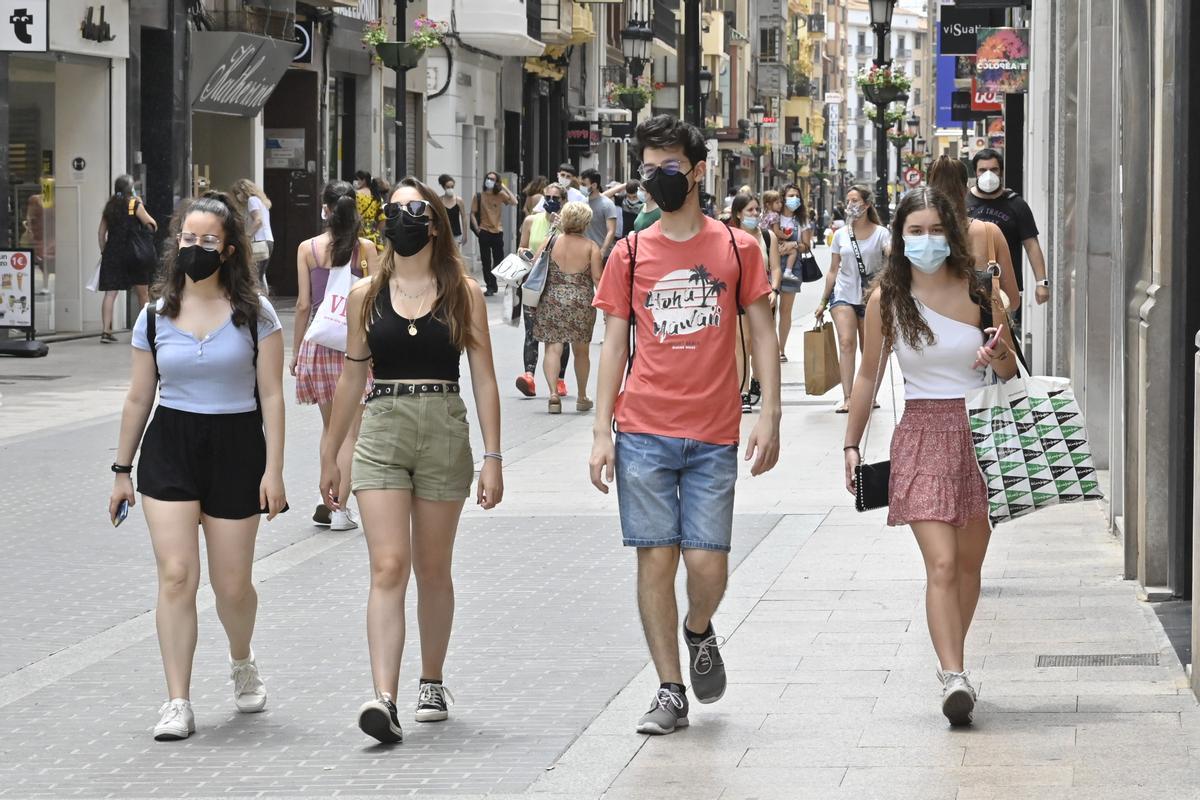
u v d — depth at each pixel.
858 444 19.50
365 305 19.08
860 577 26.19
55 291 69.94
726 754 17.61
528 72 143.62
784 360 62.16
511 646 22.61
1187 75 22.27
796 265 62.72
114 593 26.25
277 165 95.38
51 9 67.06
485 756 17.84
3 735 19.05
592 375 57.56
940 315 18.92
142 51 76.81
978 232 26.98
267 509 19.45
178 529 19.17
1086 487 18.84
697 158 18.52
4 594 26.12
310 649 22.73
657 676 20.59
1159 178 23.31
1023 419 18.92
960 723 18.33
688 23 63.12
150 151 77.31
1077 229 36.06
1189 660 20.92
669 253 18.67
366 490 18.81
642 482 18.58
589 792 16.50
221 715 19.77
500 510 32.88
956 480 18.88
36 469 37.41
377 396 19.02
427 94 117.25
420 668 21.77
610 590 25.95
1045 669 20.72
